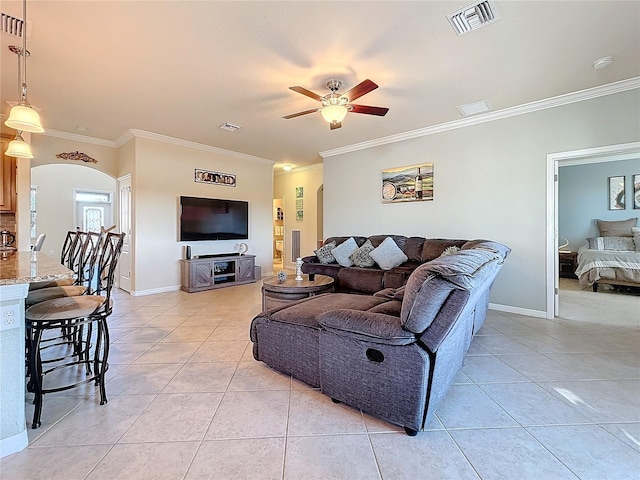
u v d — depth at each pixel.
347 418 1.81
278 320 2.31
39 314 1.83
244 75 3.07
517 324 3.53
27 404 1.95
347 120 4.34
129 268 5.21
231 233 6.21
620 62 2.83
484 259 1.93
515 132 3.95
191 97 3.58
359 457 1.50
